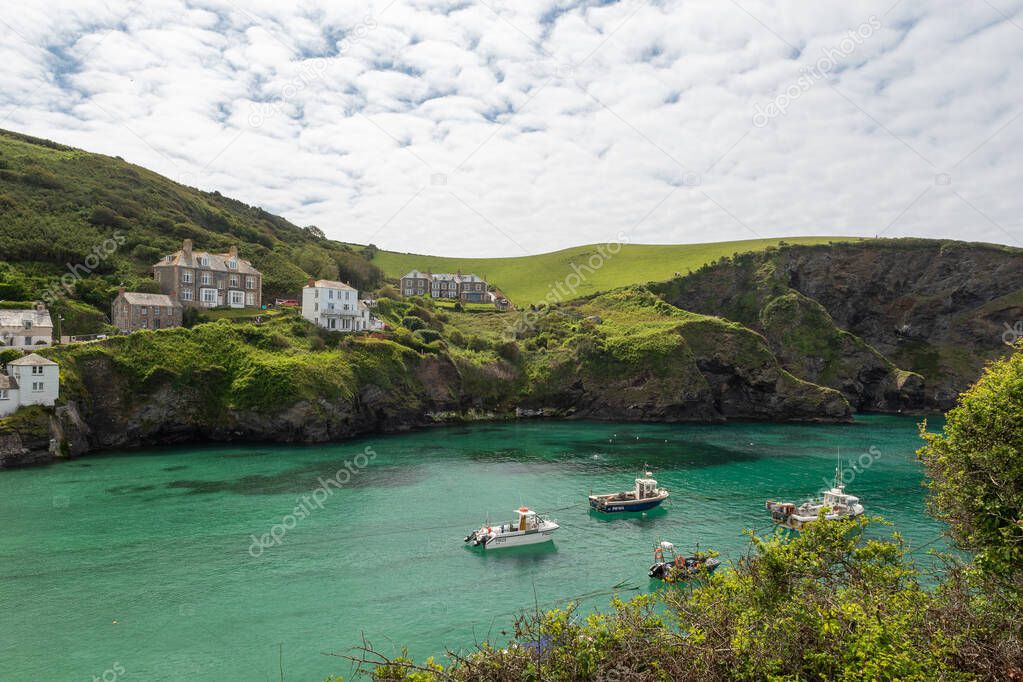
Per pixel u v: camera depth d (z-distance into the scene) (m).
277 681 35.16
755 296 190.38
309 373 111.38
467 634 40.75
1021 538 20.30
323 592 47.09
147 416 101.56
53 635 40.22
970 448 23.73
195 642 39.56
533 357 156.75
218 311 135.38
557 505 71.25
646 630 17.92
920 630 17.23
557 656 16.80
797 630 17.20
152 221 161.00
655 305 181.12
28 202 145.25
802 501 73.50
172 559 52.78
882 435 126.25
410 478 82.44
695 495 76.31
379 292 184.25
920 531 61.12
